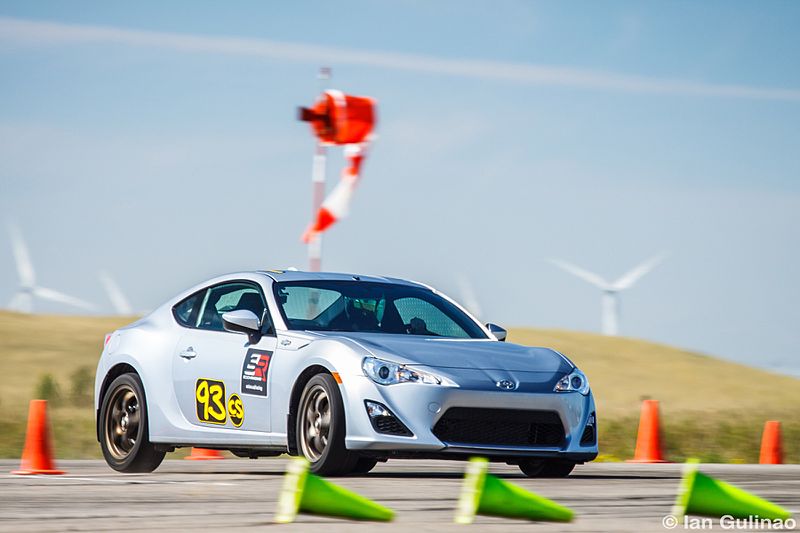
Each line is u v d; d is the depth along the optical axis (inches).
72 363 4350.4
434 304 1099.9
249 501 772.6
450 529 613.9
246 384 1007.6
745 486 970.7
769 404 4291.3
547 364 997.8
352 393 928.3
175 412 1061.1
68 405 2982.3
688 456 1764.3
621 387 4712.1
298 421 967.0
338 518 635.5
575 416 970.7
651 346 5826.8
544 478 1009.5
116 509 721.6
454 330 1074.1
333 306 1045.2
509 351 1011.9
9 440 1809.8
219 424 1030.4
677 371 5260.8
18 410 2573.8
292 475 620.7
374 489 859.4
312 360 958.4
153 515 687.7
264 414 991.0
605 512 729.6
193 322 1089.4
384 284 1098.7
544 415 959.0
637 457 1471.5
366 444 920.9
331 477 957.2
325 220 1528.1
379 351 949.8
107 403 1112.2
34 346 4623.5
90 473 1085.8
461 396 929.5
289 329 1006.4
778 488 952.3
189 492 837.8
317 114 1489.9
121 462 1093.1
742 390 4909.0
